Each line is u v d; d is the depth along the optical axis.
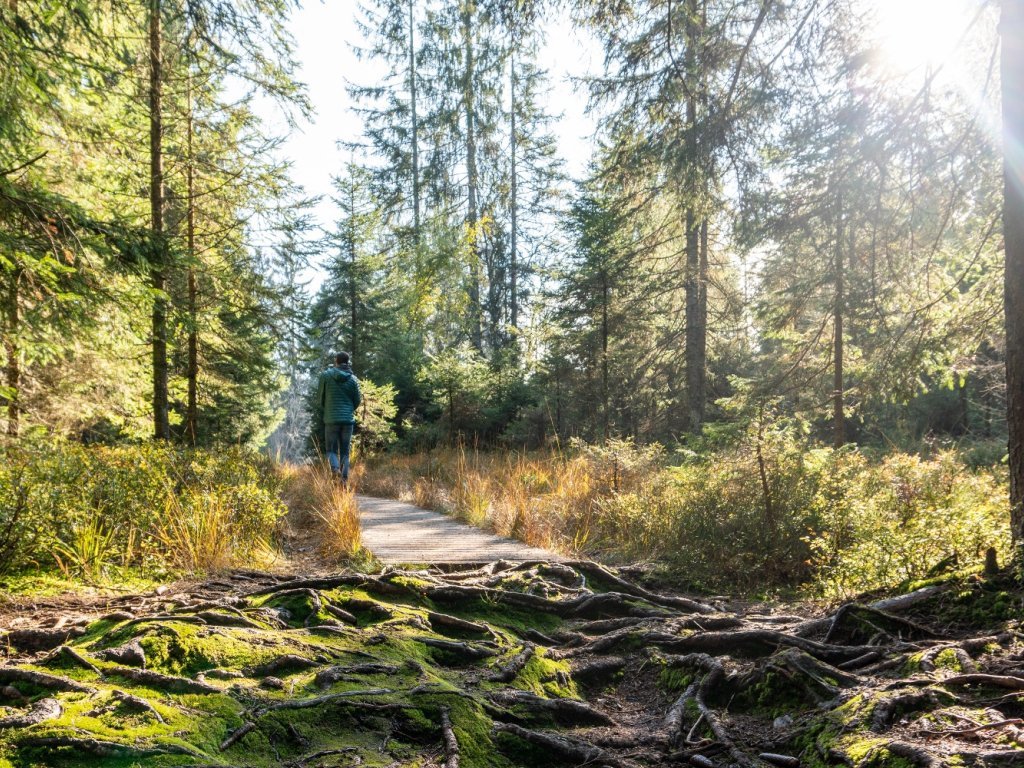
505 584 5.21
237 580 5.04
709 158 6.46
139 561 5.20
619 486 8.68
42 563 4.90
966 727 2.33
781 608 4.96
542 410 18.86
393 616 4.13
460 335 28.75
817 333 10.71
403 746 2.64
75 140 7.71
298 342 11.87
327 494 7.86
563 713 3.15
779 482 6.18
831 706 2.81
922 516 5.23
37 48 5.68
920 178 6.02
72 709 2.48
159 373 10.35
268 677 3.00
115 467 6.09
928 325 6.82
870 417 15.77
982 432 16.53
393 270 23.91
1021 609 3.45
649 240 16.11
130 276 7.20
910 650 3.26
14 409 9.87
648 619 4.54
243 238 11.58
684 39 6.68
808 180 6.66
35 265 5.22
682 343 18.17
